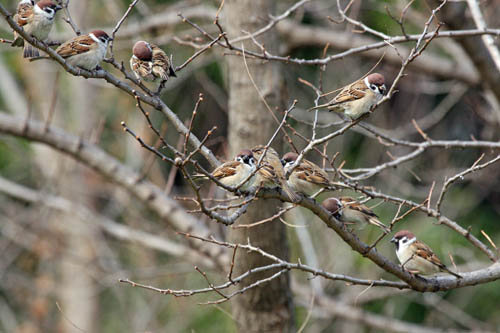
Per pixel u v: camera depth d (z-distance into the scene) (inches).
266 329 430.6
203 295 635.5
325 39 628.1
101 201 749.3
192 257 528.1
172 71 298.2
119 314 738.8
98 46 294.0
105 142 788.0
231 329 626.5
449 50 630.5
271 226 416.8
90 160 492.4
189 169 671.1
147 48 294.2
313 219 625.0
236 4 427.5
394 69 707.4
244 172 306.7
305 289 550.6
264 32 424.5
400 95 784.9
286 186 290.8
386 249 641.6
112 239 731.4
